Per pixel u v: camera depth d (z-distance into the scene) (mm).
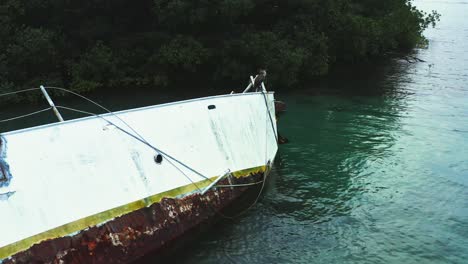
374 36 33188
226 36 26875
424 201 11906
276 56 25984
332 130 18391
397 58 37688
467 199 12086
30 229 7039
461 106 22719
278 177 13180
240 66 25812
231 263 8922
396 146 16391
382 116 20750
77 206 7629
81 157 8008
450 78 30125
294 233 10078
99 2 25406
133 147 8742
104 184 8070
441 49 42500
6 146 7262
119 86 26312
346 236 10055
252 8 26750
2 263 6590
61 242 7238
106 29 26109
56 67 24984
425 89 26844
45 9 25672
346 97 24750
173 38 26281
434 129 18625
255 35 26234
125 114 8914
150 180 8711
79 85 24562
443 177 13539
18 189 7152
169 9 25000
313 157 15023
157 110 9438
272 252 9344
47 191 7426
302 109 21969
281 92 25844
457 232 10367
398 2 40000
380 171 13914
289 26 28766
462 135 17828
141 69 26781
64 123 8047
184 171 9344
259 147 11633
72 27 26328
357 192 12336
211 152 10055
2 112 21281
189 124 9852
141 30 28000
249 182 10797
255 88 12891
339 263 9055
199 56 25797
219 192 9883
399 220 10852
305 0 28562
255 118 11883
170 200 8836
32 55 23266
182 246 9094
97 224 7711
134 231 8094
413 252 9547
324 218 10805
